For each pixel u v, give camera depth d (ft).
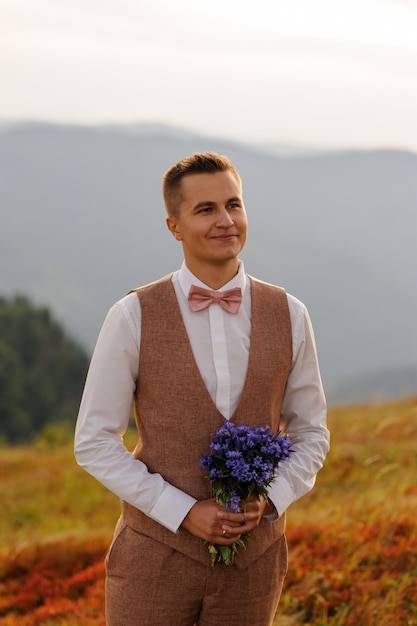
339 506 21.62
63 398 157.38
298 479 10.17
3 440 64.08
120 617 10.00
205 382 9.98
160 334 9.98
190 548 9.74
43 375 151.84
